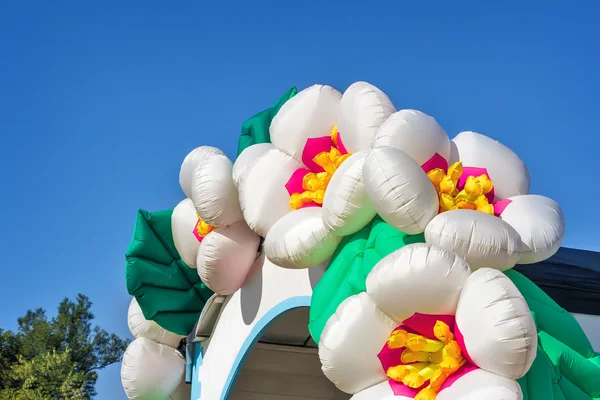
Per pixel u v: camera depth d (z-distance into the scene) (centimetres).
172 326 786
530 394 403
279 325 778
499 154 504
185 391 839
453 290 390
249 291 677
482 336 366
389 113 500
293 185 564
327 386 827
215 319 757
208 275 667
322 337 427
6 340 2630
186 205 732
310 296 562
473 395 363
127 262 762
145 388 803
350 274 466
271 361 816
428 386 392
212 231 666
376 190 423
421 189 419
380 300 405
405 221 420
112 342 2902
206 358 769
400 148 457
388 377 421
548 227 453
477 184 457
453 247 405
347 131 512
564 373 438
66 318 2841
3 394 2316
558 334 453
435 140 469
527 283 471
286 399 812
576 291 662
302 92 568
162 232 781
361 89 512
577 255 809
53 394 2366
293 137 562
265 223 567
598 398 443
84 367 2822
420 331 407
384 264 401
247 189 575
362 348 417
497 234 407
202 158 683
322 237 495
